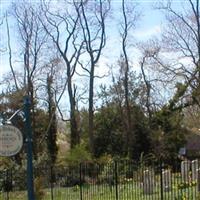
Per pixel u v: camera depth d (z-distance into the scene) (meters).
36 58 64.62
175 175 24.83
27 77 64.25
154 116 63.44
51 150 62.66
